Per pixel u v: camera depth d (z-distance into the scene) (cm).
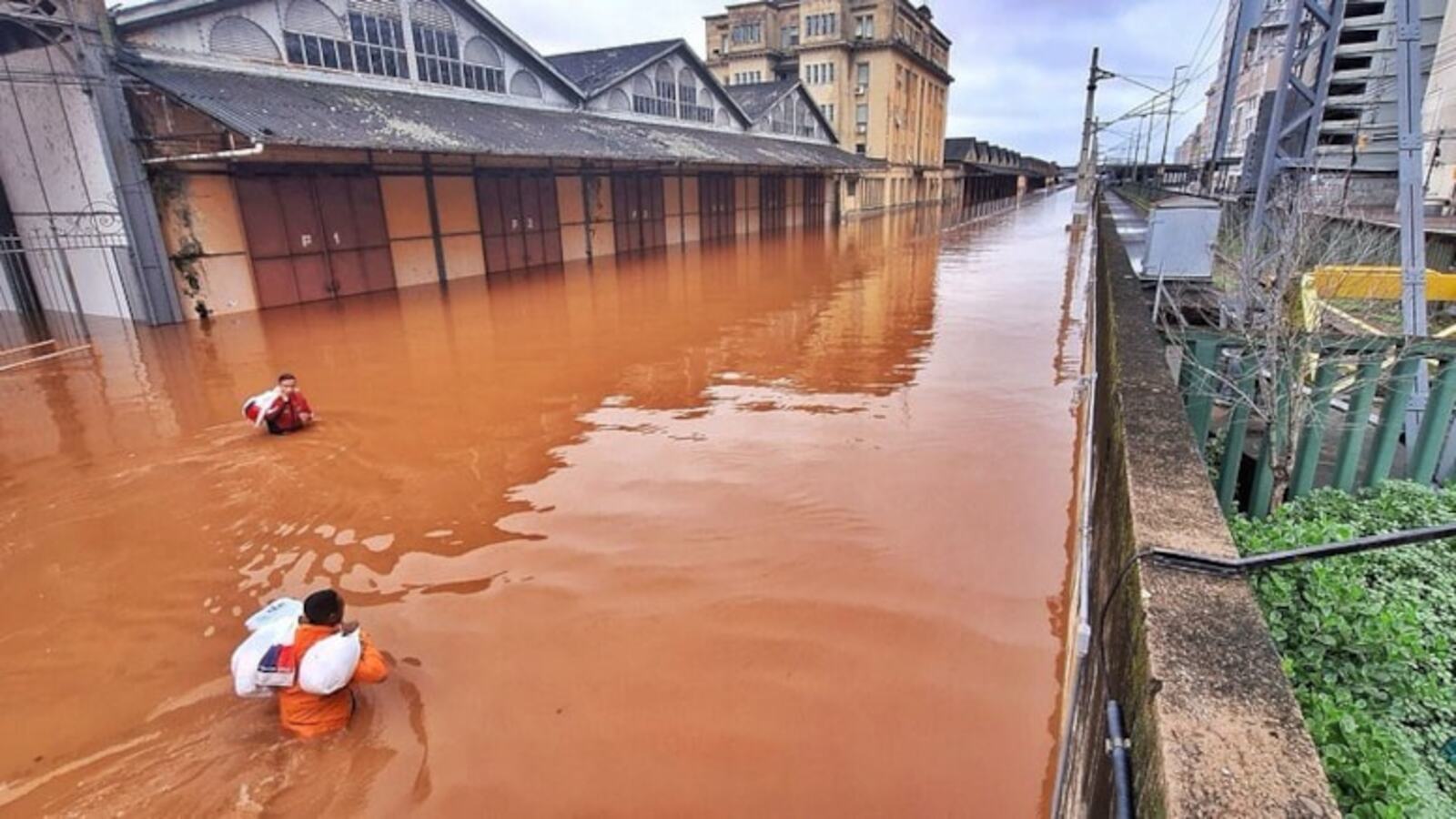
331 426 709
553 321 1220
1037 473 576
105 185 1153
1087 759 203
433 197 1620
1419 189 634
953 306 1324
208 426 714
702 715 332
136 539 496
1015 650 371
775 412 732
